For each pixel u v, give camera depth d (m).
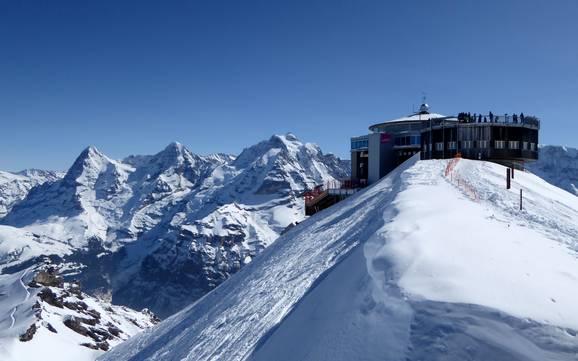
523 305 8.96
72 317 72.56
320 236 30.56
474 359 7.81
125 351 39.69
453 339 8.23
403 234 13.62
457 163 45.44
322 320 11.36
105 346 68.38
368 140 77.81
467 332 8.30
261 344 14.34
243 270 40.91
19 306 73.06
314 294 14.50
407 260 11.27
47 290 80.06
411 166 46.16
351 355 8.91
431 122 64.12
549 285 10.02
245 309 21.02
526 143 59.84
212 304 31.39
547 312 8.73
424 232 13.76
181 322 34.34
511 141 58.50
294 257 27.69
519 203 25.50
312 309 13.03
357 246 18.34
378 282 10.94
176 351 23.12
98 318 83.19
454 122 61.09
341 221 33.06
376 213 24.36
